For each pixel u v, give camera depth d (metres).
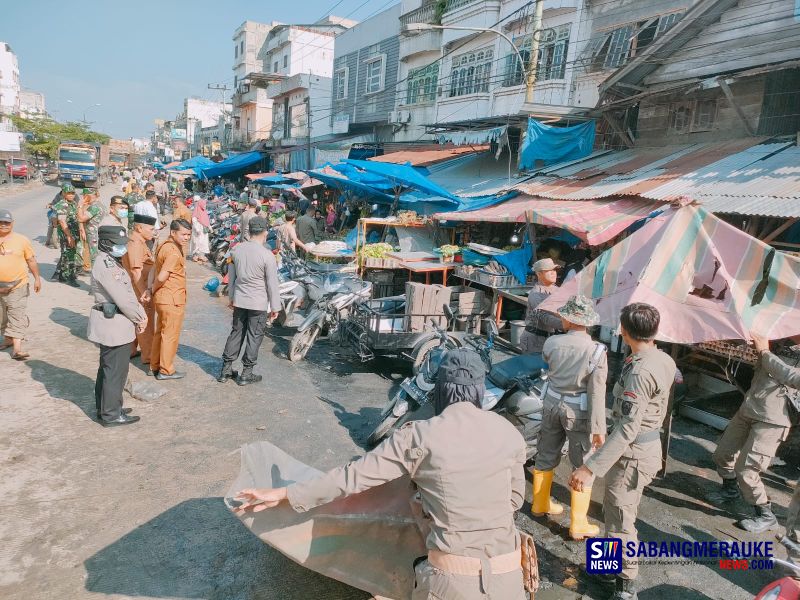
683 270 4.74
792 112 8.45
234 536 3.57
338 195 19.28
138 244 6.18
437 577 2.10
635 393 3.07
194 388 5.98
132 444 4.64
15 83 82.62
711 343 5.59
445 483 2.08
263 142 38.69
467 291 8.81
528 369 4.93
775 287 4.55
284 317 8.54
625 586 3.17
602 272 5.10
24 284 6.25
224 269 11.07
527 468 4.89
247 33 52.94
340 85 27.31
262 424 5.23
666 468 4.76
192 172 33.03
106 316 4.73
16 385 5.62
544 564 3.58
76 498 3.83
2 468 4.12
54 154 57.09
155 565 3.25
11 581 3.03
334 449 4.84
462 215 9.45
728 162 7.98
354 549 2.73
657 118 10.70
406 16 20.70
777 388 3.92
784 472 4.96
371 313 6.77
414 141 18.97
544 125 11.53
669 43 9.77
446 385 2.34
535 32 11.61
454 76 17.98
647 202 7.68
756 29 8.72
